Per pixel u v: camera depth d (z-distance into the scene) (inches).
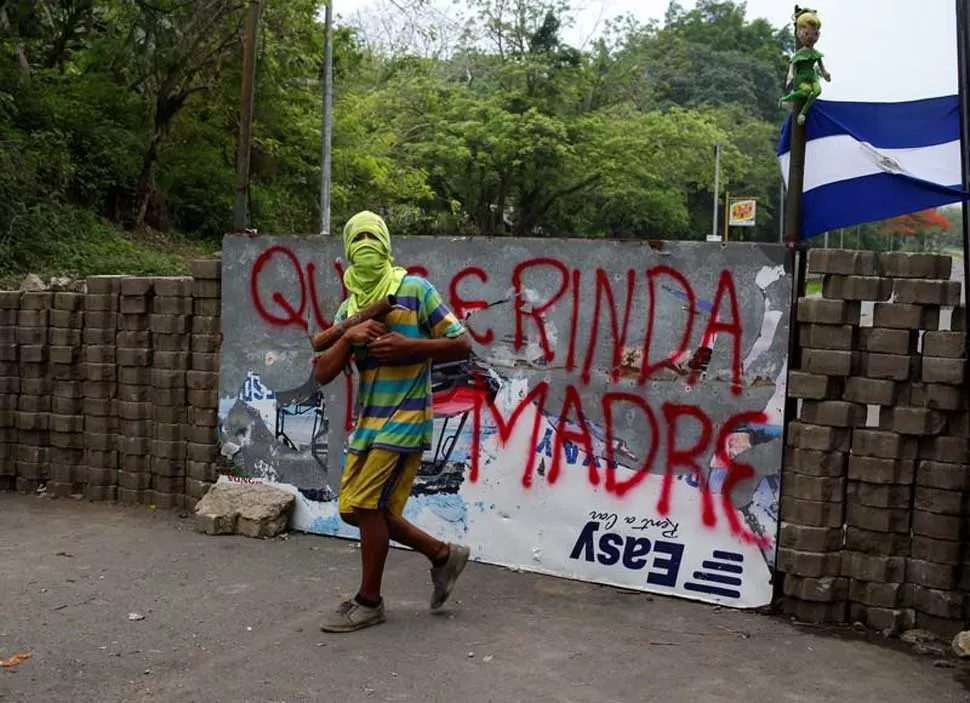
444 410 197.8
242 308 221.0
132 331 234.8
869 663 147.3
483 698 133.0
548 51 1279.5
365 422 157.4
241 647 150.3
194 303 229.1
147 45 722.2
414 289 158.7
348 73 1105.4
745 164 1948.8
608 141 1238.3
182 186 872.9
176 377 231.0
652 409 180.5
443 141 1206.9
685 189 1809.8
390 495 157.9
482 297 194.4
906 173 165.9
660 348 179.8
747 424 172.4
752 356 171.9
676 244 177.3
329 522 213.0
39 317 245.0
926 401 156.9
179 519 225.1
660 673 142.5
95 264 617.9
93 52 733.3
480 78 1384.1
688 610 171.8
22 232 591.8
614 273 183.0
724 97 2568.9
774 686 138.3
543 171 1243.2
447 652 149.3
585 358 186.1
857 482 163.0
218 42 711.1
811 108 170.4
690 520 177.5
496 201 1342.3
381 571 158.9
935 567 156.8
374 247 158.4
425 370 158.9
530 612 168.6
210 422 227.3
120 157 747.4
